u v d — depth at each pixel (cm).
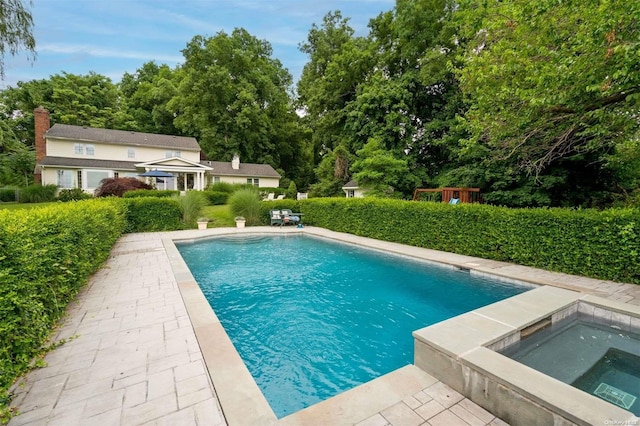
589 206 1112
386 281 675
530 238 674
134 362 292
